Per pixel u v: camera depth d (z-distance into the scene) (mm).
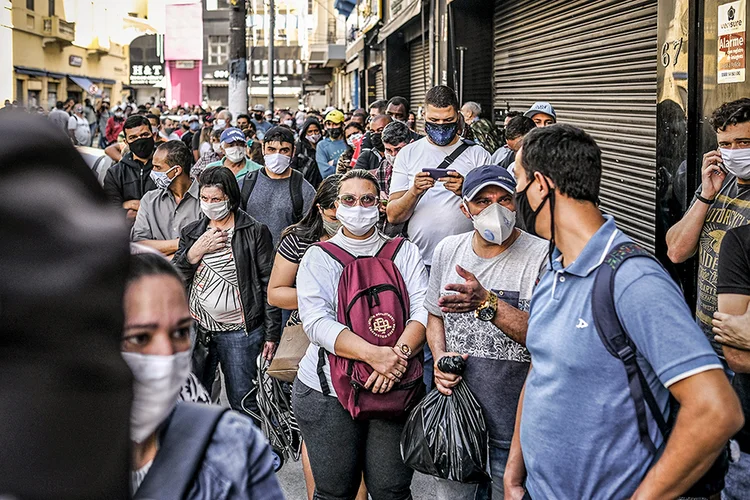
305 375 3441
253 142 9438
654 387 2070
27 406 750
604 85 6902
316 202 4098
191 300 4570
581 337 2104
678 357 1938
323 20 47719
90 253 789
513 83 10016
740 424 1915
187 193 5262
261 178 6012
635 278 2039
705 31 4625
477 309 2871
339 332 3256
